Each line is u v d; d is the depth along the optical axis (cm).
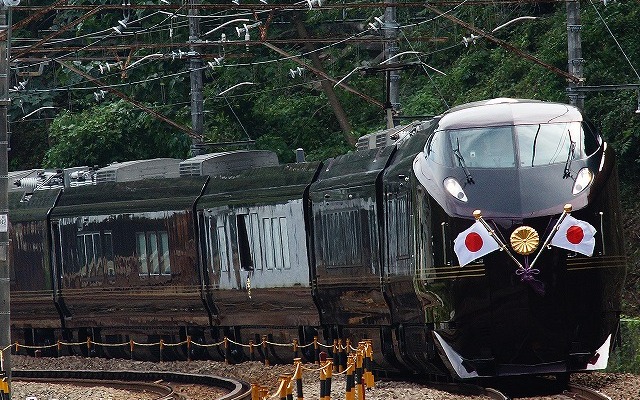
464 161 5544
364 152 6675
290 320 7406
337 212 6706
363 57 13175
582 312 5447
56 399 6825
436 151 5647
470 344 5472
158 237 8500
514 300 5391
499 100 5806
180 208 8250
